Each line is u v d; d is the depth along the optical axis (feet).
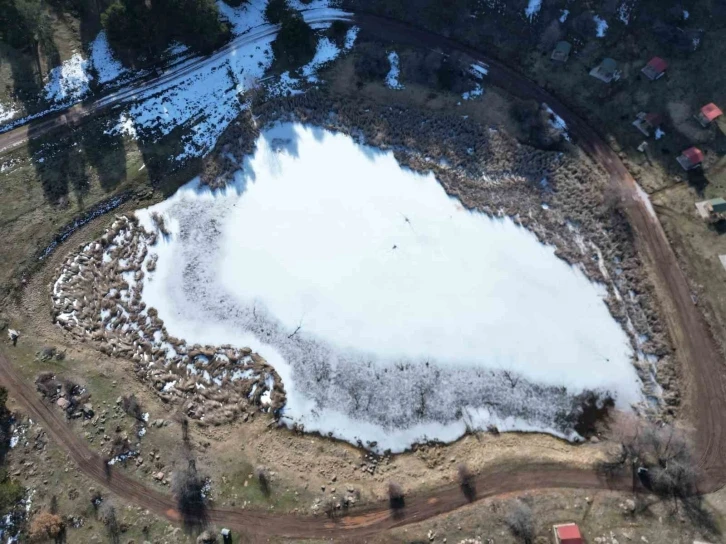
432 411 147.84
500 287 159.53
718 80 175.63
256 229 172.76
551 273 160.45
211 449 145.18
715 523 128.77
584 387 147.13
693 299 152.15
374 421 147.95
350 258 166.09
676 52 179.42
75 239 174.70
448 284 160.76
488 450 141.90
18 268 170.30
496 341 152.97
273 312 161.38
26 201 179.22
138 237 174.09
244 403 151.64
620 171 170.50
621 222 163.02
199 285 166.91
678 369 145.89
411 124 183.32
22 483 141.79
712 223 159.33
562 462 137.69
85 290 167.63
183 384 154.20
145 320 163.32
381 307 158.92
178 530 135.64
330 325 158.20
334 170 179.22
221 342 159.74
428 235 167.63
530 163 174.70
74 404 150.51
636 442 137.69
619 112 177.37
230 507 137.49
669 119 173.47
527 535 128.88
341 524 134.41
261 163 181.68
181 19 183.42
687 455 135.23
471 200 171.22
